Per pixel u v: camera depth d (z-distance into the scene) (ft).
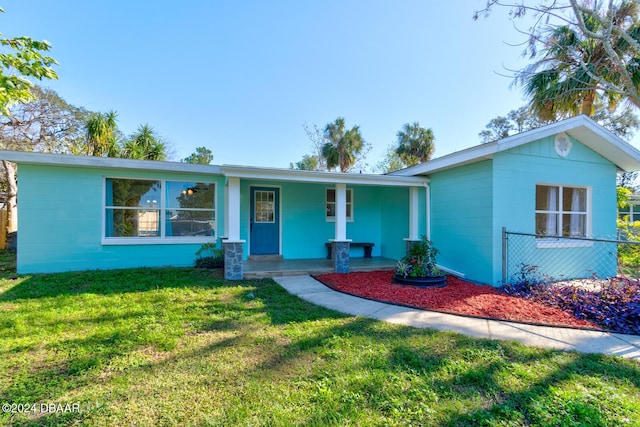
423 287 18.95
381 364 8.77
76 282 18.81
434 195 25.18
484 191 20.26
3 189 47.70
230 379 7.94
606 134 21.03
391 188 30.99
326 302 15.60
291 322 12.37
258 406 6.80
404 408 6.75
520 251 20.30
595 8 18.57
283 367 8.59
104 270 22.88
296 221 29.89
